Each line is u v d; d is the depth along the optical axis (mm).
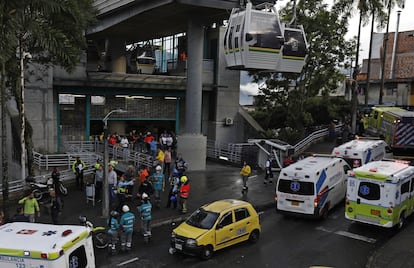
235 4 26594
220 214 14148
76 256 9164
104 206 16906
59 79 29484
